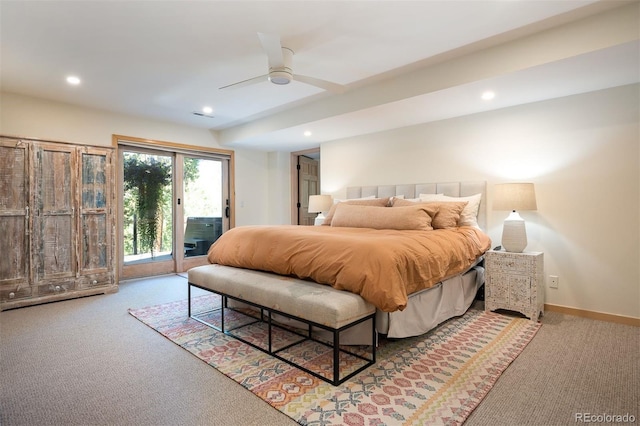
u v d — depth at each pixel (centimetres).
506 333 259
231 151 579
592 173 296
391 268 199
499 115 350
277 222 627
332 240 231
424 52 272
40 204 344
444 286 278
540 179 324
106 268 389
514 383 186
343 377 193
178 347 239
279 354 226
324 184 530
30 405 167
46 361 216
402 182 432
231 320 296
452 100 322
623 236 282
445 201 353
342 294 202
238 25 229
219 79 327
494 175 355
